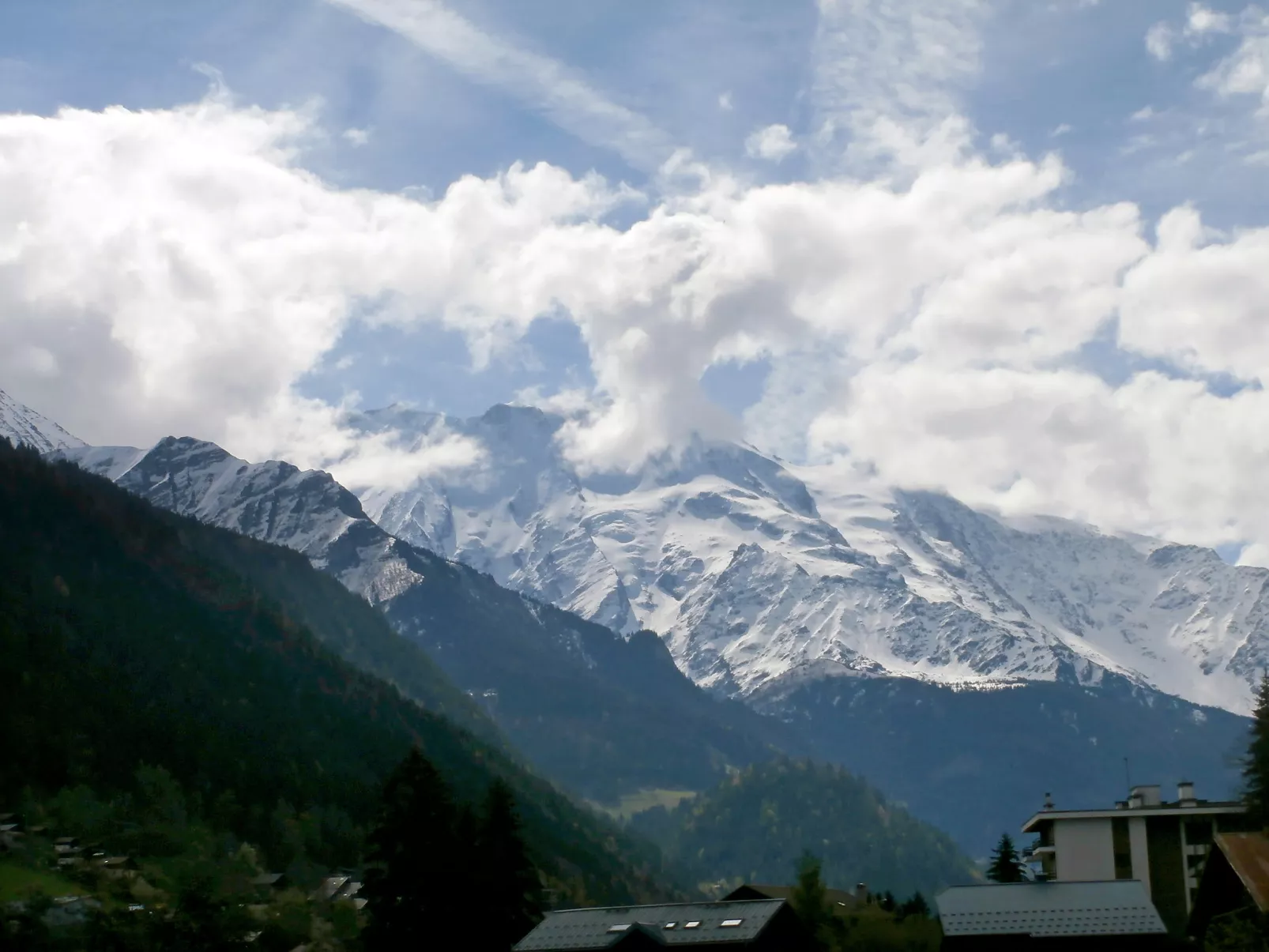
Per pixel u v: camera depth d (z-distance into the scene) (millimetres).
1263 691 133250
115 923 179000
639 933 123562
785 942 129000
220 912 186125
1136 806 188750
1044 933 115812
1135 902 118688
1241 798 140625
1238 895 103750
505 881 148750
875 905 195750
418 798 148750
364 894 147375
